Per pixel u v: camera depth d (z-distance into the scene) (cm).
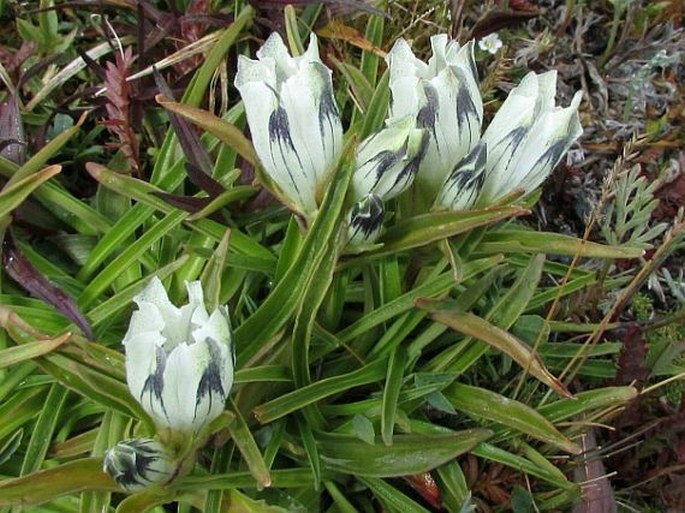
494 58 38
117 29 32
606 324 28
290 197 23
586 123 38
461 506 25
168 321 19
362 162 22
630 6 38
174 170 28
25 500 21
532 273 26
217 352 19
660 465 29
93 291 26
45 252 28
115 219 29
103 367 22
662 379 31
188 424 20
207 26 32
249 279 27
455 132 22
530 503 26
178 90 31
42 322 26
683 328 33
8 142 27
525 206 28
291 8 29
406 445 25
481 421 27
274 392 25
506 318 26
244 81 21
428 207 24
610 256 24
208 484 22
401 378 25
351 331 26
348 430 26
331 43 34
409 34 36
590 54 41
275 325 24
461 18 35
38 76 32
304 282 24
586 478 27
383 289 26
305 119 21
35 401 25
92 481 21
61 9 34
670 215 36
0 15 34
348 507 25
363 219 22
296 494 25
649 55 40
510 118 22
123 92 28
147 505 21
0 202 24
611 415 27
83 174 31
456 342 28
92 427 26
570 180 36
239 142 23
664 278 35
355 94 29
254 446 22
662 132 38
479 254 26
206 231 26
